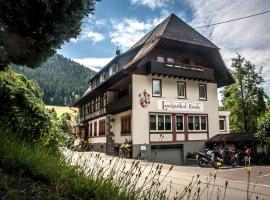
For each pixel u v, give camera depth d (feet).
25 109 21.75
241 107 136.36
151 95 88.84
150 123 87.66
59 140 22.52
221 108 150.20
